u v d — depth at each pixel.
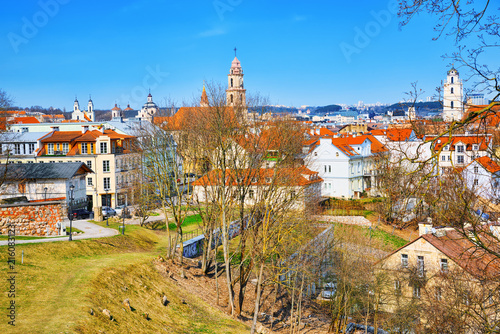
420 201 18.80
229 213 41.94
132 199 74.62
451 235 46.72
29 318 25.67
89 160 83.31
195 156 46.00
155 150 61.62
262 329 38.53
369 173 104.75
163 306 36.81
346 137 113.12
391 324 41.34
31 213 46.66
